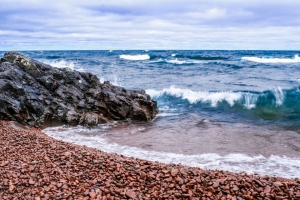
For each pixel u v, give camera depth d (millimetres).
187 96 21594
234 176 7301
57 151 8844
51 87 15508
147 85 27156
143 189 6535
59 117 14492
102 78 31500
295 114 17281
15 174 7043
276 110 18312
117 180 6922
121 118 16078
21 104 13633
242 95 20594
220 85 25797
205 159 9789
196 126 14883
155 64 45438
